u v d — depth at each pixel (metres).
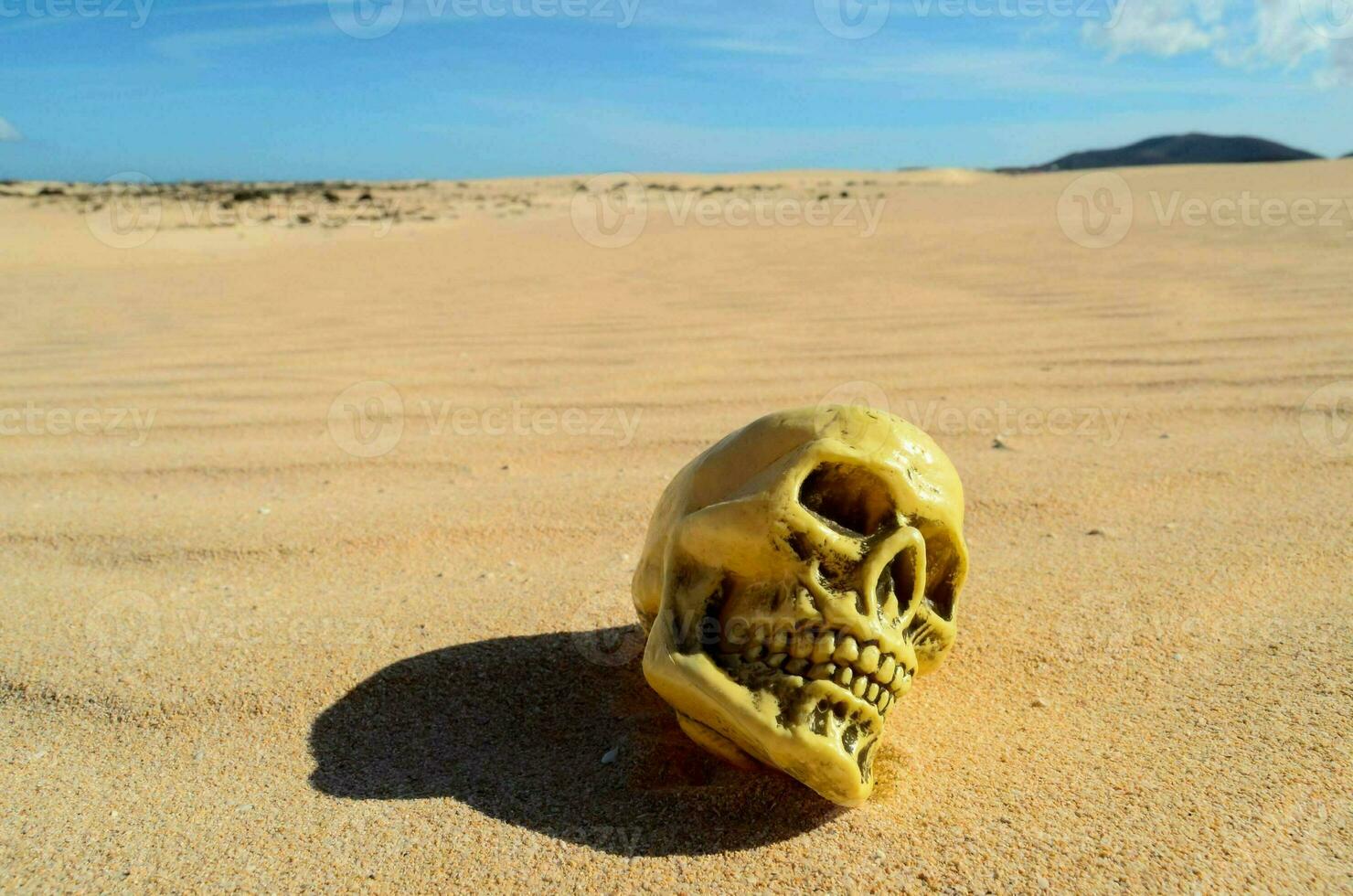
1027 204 4.09
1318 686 0.49
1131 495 0.78
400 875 0.38
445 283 2.27
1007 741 0.46
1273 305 1.53
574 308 1.83
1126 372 1.17
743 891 0.37
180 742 0.48
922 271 2.17
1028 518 0.74
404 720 0.49
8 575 0.67
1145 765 0.44
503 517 0.77
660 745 0.46
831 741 0.39
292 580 0.66
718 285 2.08
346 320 1.76
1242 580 0.62
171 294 2.15
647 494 0.82
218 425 1.06
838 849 0.39
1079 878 0.37
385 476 0.88
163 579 0.66
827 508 0.43
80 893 0.38
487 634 0.57
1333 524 0.69
